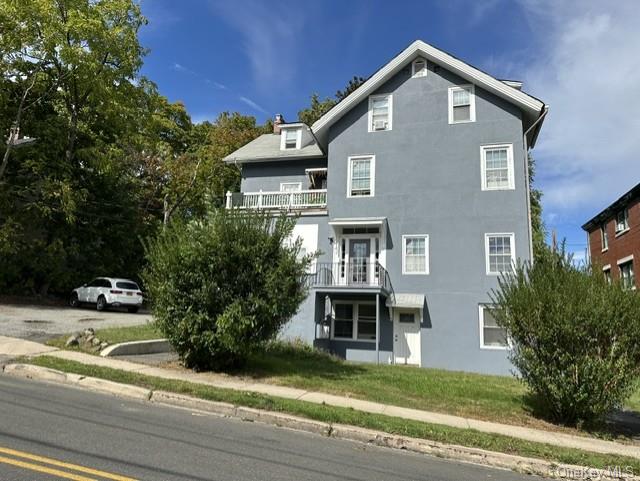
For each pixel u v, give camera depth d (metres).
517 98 18.19
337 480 4.97
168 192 34.38
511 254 17.42
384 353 18.08
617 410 11.07
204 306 10.78
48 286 24.61
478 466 6.32
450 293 17.75
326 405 8.28
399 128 19.64
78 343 12.06
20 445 5.05
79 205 24.97
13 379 8.81
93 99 24.88
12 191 22.25
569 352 8.57
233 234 11.15
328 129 20.69
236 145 37.47
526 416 9.09
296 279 11.57
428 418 8.21
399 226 18.81
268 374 11.05
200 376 10.29
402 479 5.29
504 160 18.20
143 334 13.69
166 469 4.73
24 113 23.44
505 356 16.75
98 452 5.06
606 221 27.30
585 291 8.72
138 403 7.93
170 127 39.38
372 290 17.44
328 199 19.86
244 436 6.47
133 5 24.88
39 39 22.19
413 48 19.45
